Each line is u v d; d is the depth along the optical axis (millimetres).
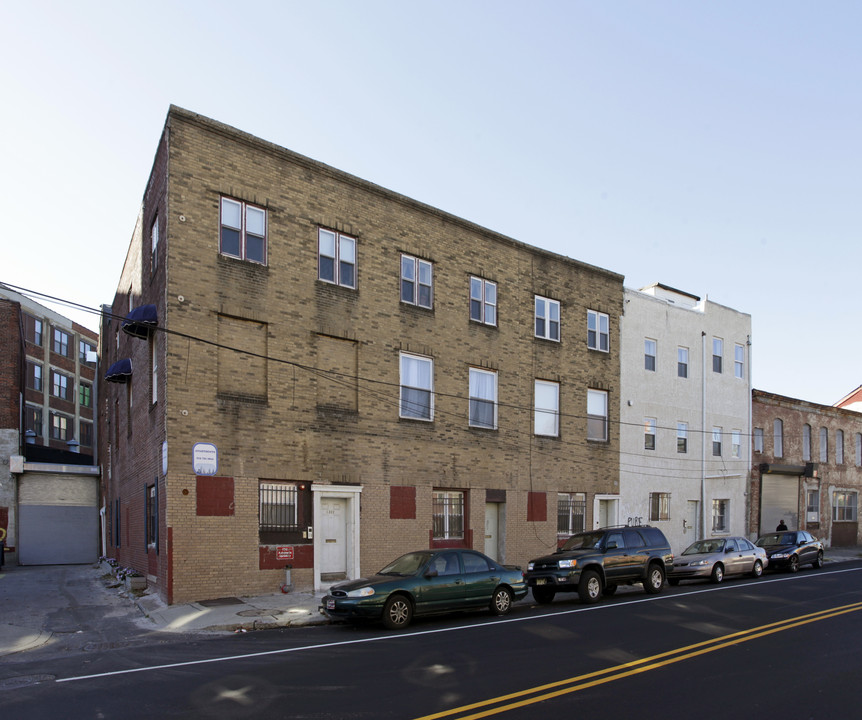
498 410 23281
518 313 24391
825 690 8508
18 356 34500
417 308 21359
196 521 16328
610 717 7406
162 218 17641
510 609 16000
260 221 18328
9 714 7789
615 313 28141
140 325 18469
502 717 7402
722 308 33812
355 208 20234
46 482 34844
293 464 18047
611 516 27141
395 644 11461
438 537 21297
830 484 40938
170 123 17000
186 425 16422
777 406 37250
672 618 14047
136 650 11461
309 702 7973
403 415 20688
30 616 15312
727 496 33000
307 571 17953
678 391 30766
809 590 18984
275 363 18031
